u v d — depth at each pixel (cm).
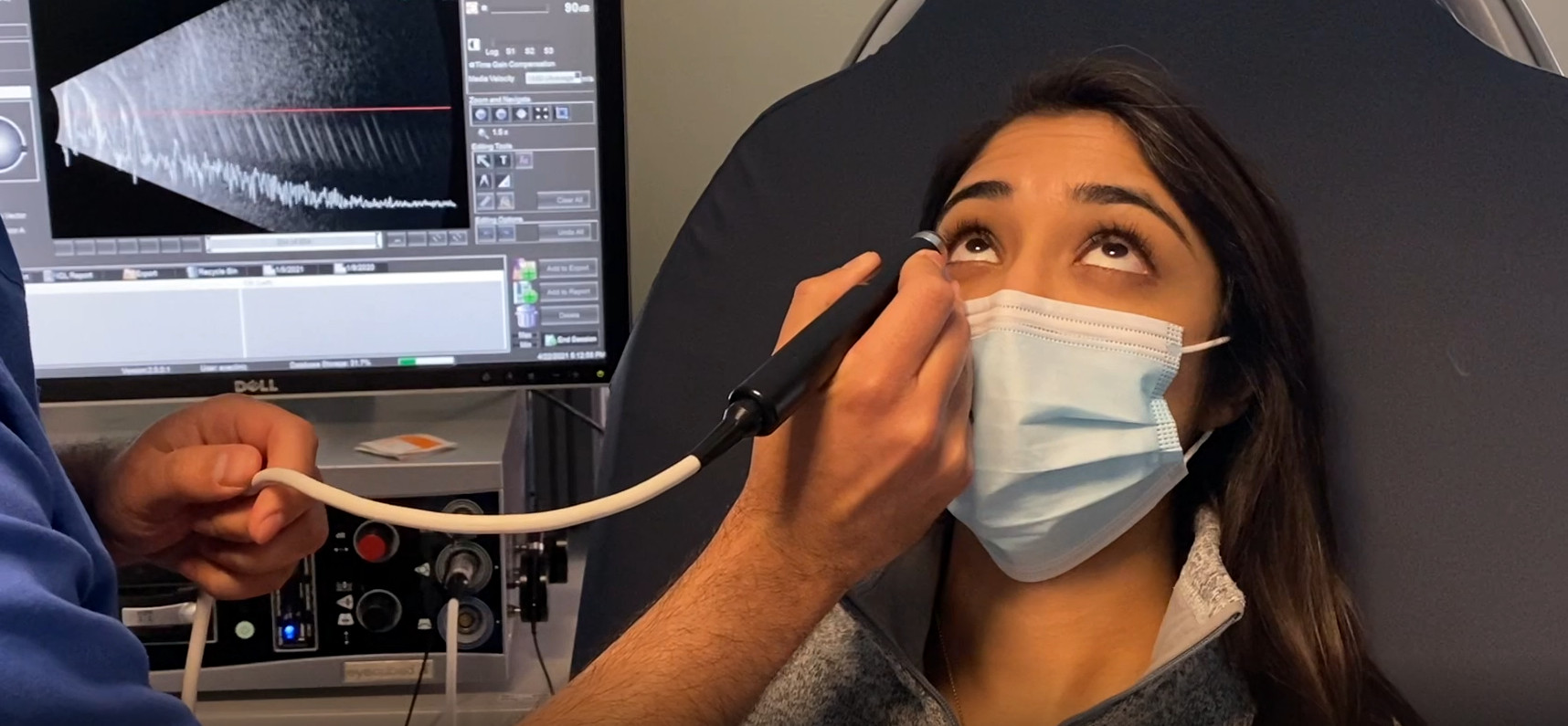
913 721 81
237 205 97
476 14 95
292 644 90
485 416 105
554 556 99
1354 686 75
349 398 109
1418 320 78
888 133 90
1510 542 75
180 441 67
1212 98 83
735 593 56
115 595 53
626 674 56
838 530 54
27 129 95
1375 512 77
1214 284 78
